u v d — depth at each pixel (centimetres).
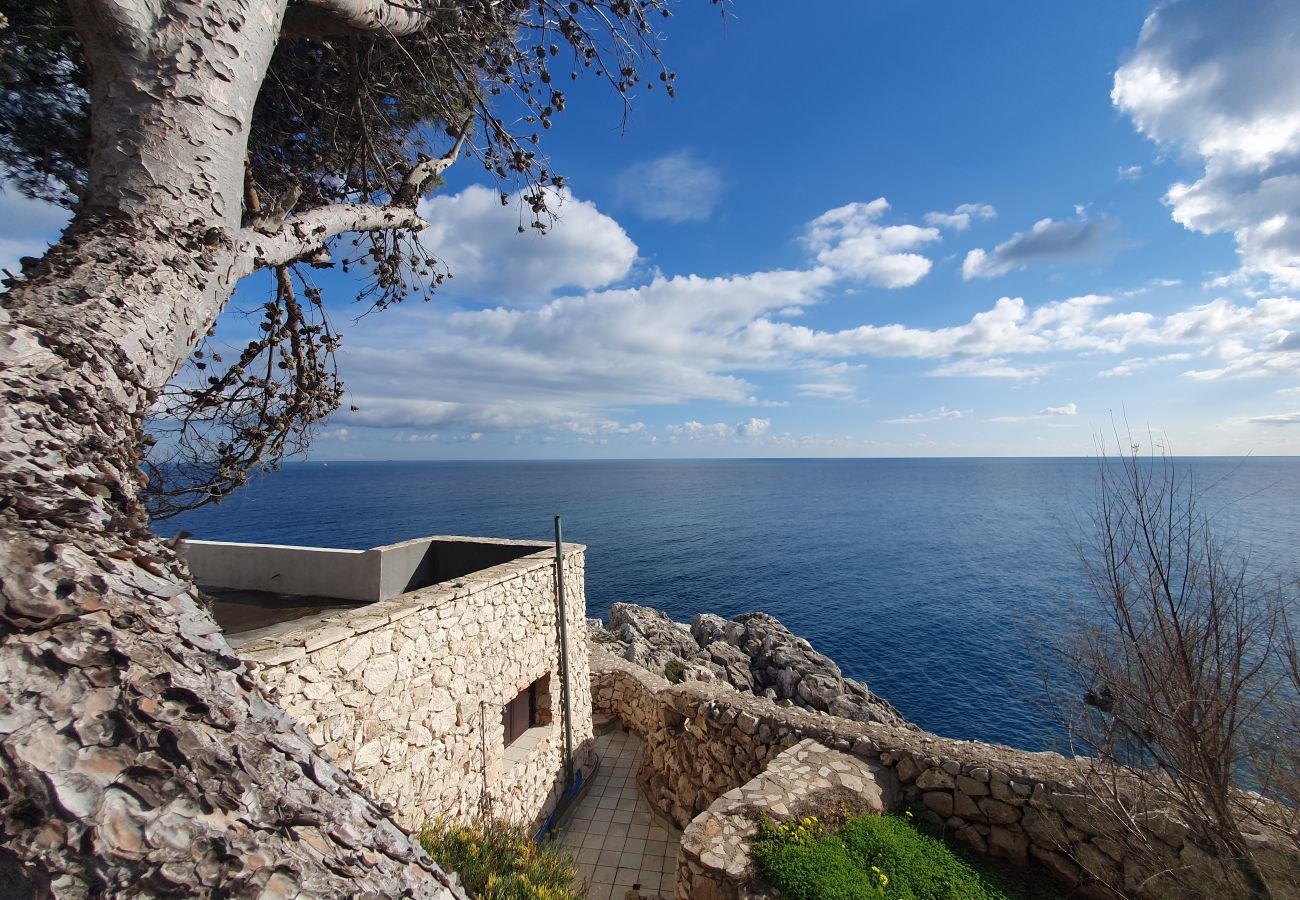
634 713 1199
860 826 605
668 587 4388
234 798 134
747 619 2864
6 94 381
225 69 268
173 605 157
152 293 224
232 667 162
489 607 769
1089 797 550
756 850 571
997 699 2456
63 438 160
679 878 589
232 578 895
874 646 3106
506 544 990
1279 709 405
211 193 264
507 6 436
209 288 258
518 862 582
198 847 121
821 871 539
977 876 567
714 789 852
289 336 536
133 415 205
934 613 3606
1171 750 429
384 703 589
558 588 948
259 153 495
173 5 253
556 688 948
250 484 507
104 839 109
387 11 357
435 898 170
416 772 627
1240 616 412
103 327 198
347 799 167
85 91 402
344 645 547
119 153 248
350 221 392
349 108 482
